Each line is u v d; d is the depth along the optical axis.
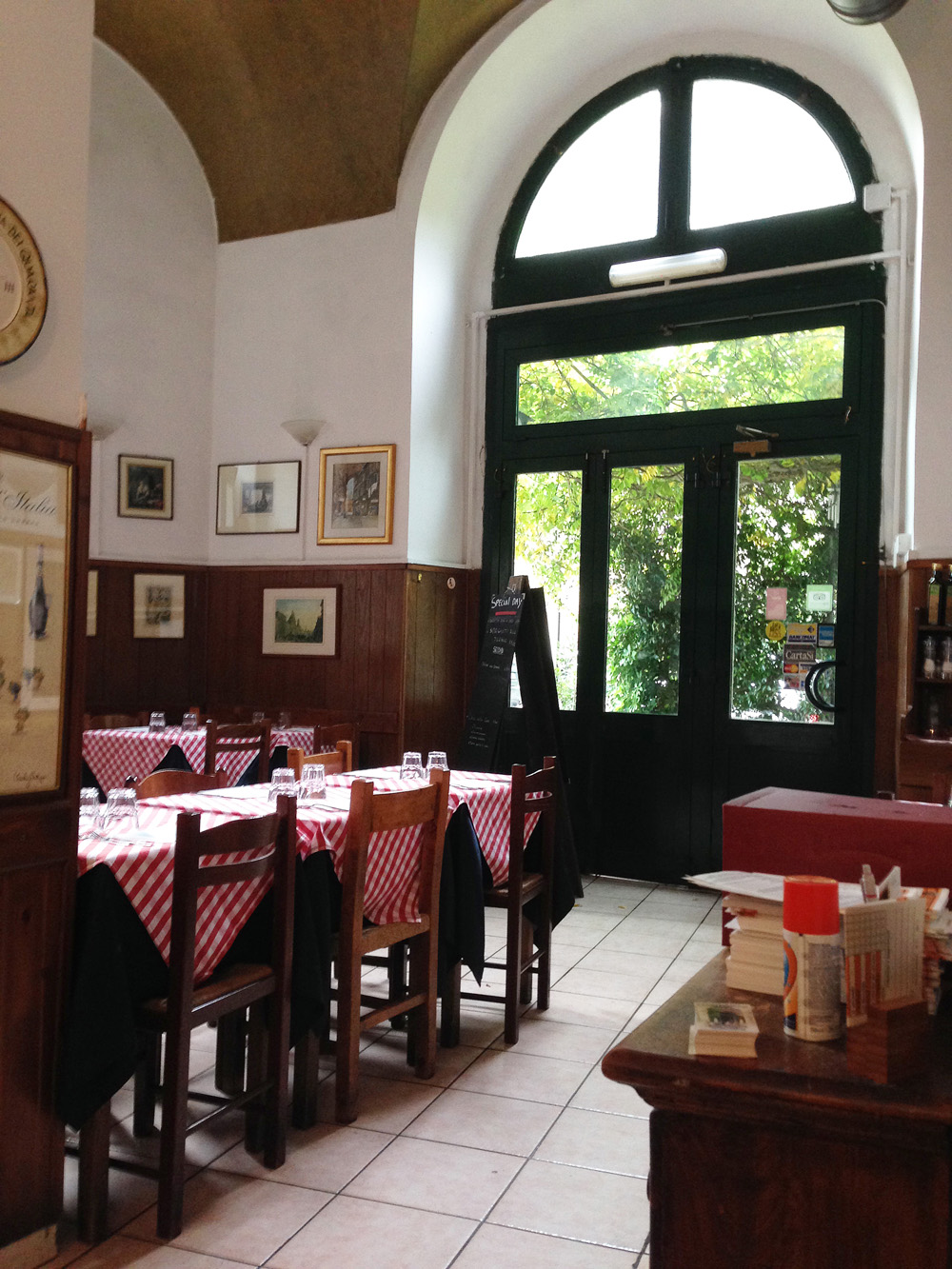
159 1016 2.57
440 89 6.81
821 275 6.39
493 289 7.45
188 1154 2.94
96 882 2.52
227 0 6.58
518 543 7.35
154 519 7.54
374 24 6.37
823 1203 1.32
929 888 1.78
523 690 6.70
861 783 6.20
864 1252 1.30
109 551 7.38
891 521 6.16
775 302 6.51
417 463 7.04
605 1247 2.48
